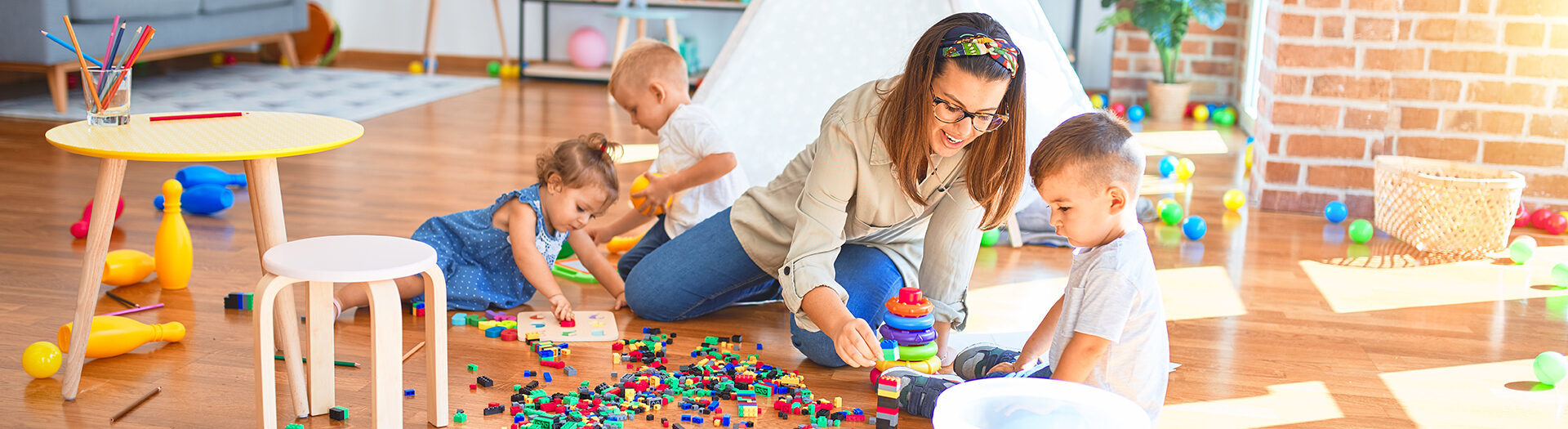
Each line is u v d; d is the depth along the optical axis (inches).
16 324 73.4
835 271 68.0
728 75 107.1
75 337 60.2
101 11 162.4
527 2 236.2
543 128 165.8
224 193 105.7
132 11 168.1
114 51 63.3
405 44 241.9
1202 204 124.1
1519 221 115.0
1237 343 76.6
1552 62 113.3
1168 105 195.2
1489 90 115.5
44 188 114.8
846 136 62.2
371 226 104.7
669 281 76.9
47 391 62.2
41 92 178.1
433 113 176.6
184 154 55.4
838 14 102.0
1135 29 204.2
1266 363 72.8
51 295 80.0
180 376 65.3
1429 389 68.9
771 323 79.8
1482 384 69.9
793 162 74.8
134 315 76.1
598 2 224.4
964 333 77.8
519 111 182.1
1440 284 93.0
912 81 56.3
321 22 227.3
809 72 105.3
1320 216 119.6
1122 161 51.7
